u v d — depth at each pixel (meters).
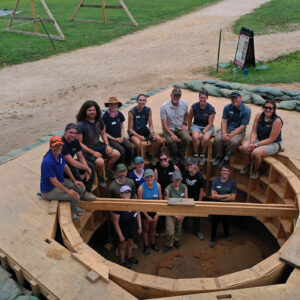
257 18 22.86
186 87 9.51
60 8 30.00
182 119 6.62
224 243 6.66
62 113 10.55
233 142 6.24
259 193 6.59
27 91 12.69
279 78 11.63
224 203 4.65
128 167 6.70
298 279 3.42
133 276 3.55
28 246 3.92
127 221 5.46
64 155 4.75
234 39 18.30
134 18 24.81
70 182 4.83
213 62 14.75
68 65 15.71
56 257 3.75
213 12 25.84
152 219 5.89
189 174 6.12
